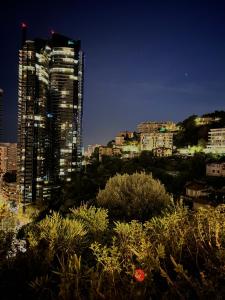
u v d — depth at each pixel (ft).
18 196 524.93
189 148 529.86
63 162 625.82
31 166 525.34
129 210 80.69
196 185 215.31
